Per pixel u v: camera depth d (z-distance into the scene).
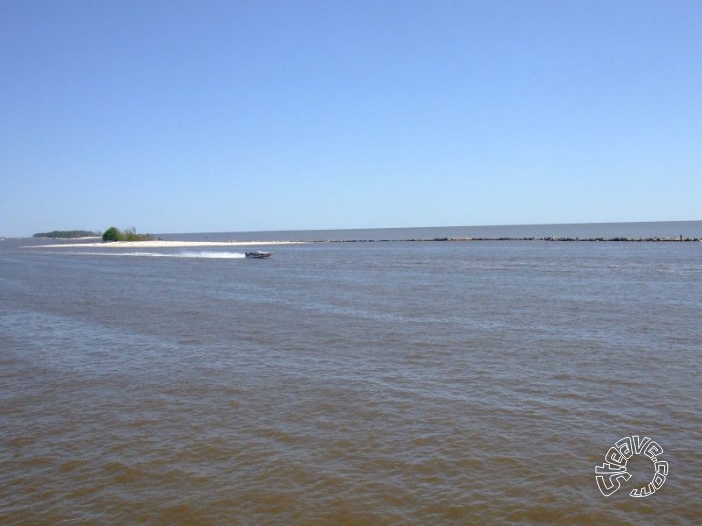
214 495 9.92
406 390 15.63
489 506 9.48
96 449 11.89
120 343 22.48
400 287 43.31
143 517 9.27
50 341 23.09
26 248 150.88
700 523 8.98
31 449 11.95
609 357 19.09
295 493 9.96
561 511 9.33
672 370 17.28
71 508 9.58
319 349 20.94
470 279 49.50
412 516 9.21
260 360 19.31
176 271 63.03
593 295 36.44
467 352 20.17
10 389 16.23
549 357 19.25
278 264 74.12
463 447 11.75
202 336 23.67
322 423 13.19
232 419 13.53
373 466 10.95
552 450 11.56
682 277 47.75
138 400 15.07
